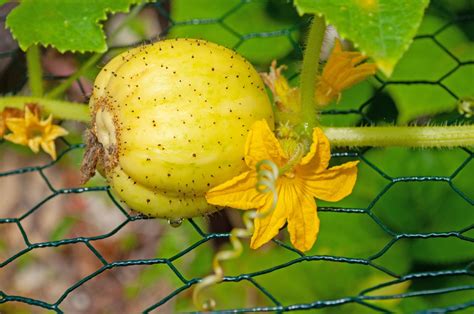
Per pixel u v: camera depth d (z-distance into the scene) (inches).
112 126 17.7
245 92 17.7
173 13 24.8
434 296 23.6
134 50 18.3
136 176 17.7
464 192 24.4
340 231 24.5
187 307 26.7
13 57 23.8
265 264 24.9
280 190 17.5
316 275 24.3
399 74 24.0
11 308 29.3
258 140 17.3
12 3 24.2
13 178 31.4
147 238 30.9
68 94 25.0
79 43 18.1
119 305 29.6
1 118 20.5
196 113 17.5
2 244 30.6
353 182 17.7
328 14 15.9
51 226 31.0
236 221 25.2
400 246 24.3
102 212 31.4
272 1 24.7
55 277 30.4
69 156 30.0
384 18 15.8
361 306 23.7
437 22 24.5
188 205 18.0
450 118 23.6
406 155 24.6
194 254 27.0
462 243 24.1
